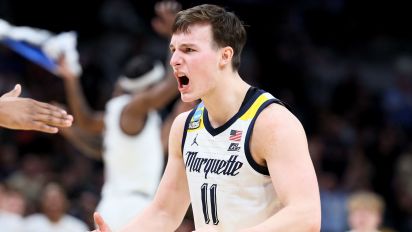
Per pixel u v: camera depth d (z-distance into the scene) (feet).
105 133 39.50
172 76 36.65
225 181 22.77
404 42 104.47
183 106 37.24
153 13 90.79
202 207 23.41
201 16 22.57
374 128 86.84
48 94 77.92
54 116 23.03
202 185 23.25
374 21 102.68
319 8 100.12
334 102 89.30
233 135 22.75
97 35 87.35
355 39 101.96
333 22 100.63
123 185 38.11
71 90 39.99
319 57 97.09
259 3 94.02
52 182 65.72
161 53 86.58
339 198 69.97
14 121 22.71
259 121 22.39
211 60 22.48
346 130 84.38
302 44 95.55
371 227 46.24
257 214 22.63
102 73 81.00
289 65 89.30
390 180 79.30
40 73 79.56
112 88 80.02
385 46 103.91
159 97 36.73
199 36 22.43
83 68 79.51
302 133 22.25
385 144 82.38
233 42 22.91
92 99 78.38
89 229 60.34
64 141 73.15
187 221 44.50
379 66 101.60
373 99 90.58
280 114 22.35
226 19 22.88
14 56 81.20
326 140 81.35
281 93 87.20
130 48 84.94
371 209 46.14
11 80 79.36
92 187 67.10
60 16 86.53
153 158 38.52
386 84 98.68
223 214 22.95
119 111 38.06
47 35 38.68
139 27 90.12
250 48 91.97
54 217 56.49
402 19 103.30
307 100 87.20
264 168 22.54
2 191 57.11
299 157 21.74
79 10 87.25
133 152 37.88
